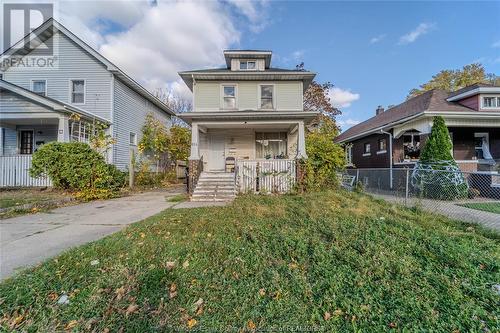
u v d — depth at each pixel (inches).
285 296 109.3
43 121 511.8
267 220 222.8
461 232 186.5
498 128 500.4
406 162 498.0
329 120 938.7
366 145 704.4
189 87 568.4
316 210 252.7
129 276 125.8
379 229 188.9
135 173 607.2
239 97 520.7
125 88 616.1
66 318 96.3
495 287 113.7
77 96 562.3
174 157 766.5
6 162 453.1
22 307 102.1
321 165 424.5
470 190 381.1
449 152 391.9
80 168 395.5
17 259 152.4
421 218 219.3
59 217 270.5
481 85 461.4
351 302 104.3
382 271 127.1
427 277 121.5
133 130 654.5
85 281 121.5
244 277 125.4
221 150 552.4
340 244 161.6
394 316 96.0
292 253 149.9
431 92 558.9
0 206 294.2
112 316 96.7
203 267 135.8
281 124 466.6
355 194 377.7
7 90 439.8
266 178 424.8
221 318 96.3
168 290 114.4
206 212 267.0
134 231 198.7
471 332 87.3
